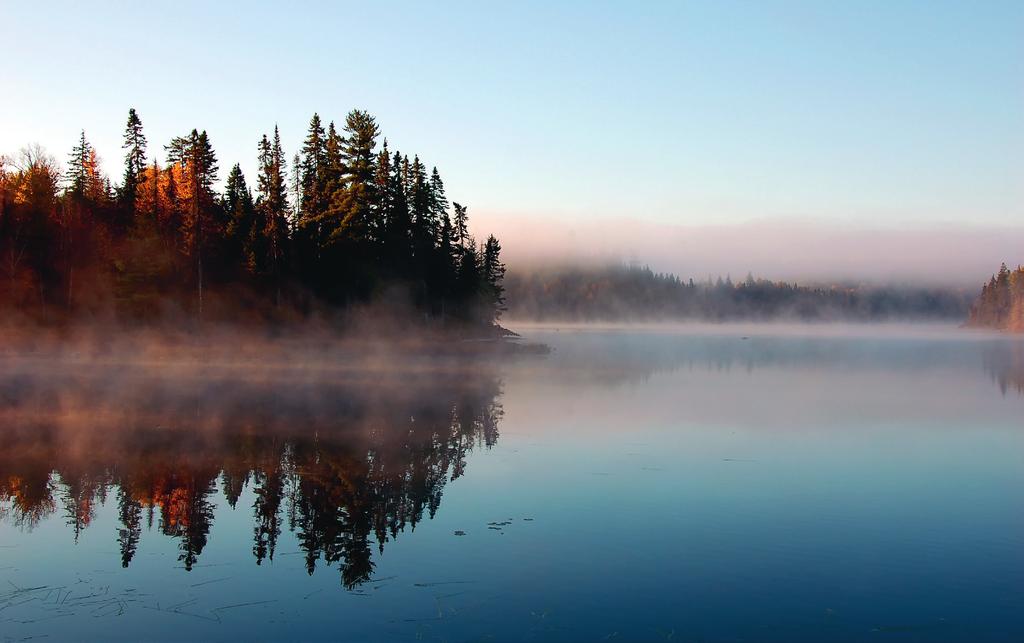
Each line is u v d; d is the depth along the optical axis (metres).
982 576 13.50
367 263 67.56
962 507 18.19
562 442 25.98
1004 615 11.82
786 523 16.66
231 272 66.44
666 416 32.62
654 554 14.45
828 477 21.23
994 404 38.34
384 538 15.28
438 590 12.54
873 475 21.56
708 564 13.92
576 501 18.25
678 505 18.05
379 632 10.91
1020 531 16.22
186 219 66.38
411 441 25.64
